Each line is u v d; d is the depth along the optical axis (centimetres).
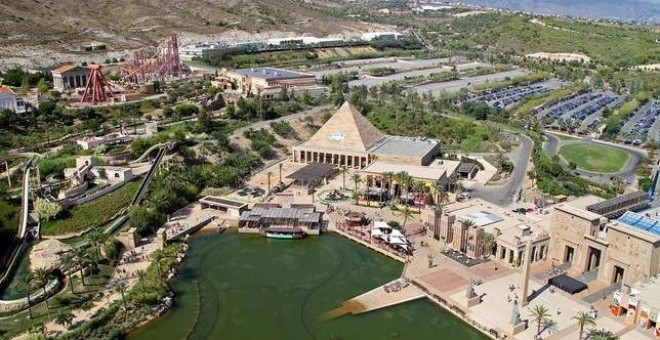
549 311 14925
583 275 16850
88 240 17888
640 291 14588
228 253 18850
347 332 14450
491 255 18175
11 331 13888
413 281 16575
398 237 18588
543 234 17975
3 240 18312
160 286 15912
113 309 14688
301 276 17325
